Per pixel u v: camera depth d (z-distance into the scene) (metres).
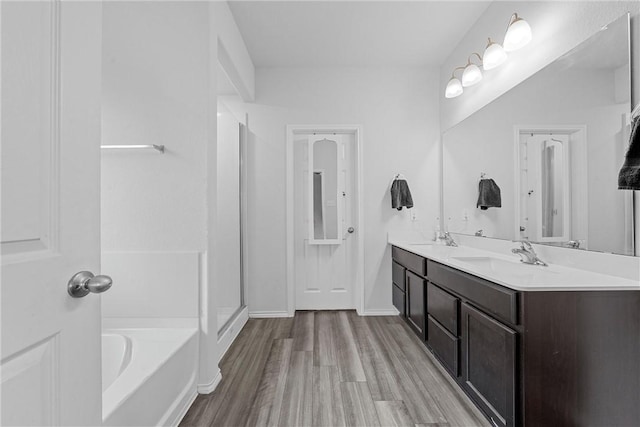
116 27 1.91
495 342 1.45
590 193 1.54
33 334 0.59
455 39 2.85
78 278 0.70
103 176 1.92
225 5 2.27
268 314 3.30
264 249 3.31
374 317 3.27
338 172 3.47
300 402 1.76
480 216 2.55
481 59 2.53
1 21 0.55
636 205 1.34
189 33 1.90
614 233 1.43
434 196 3.35
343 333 2.82
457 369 1.83
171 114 1.91
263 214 3.31
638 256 1.34
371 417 1.62
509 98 2.18
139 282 1.90
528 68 2.00
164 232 1.91
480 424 1.56
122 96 1.92
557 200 1.75
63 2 0.68
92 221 0.76
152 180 1.91
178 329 1.88
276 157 3.32
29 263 0.59
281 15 2.47
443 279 2.03
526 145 2.01
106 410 1.10
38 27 0.62
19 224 0.57
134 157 1.91
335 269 3.53
